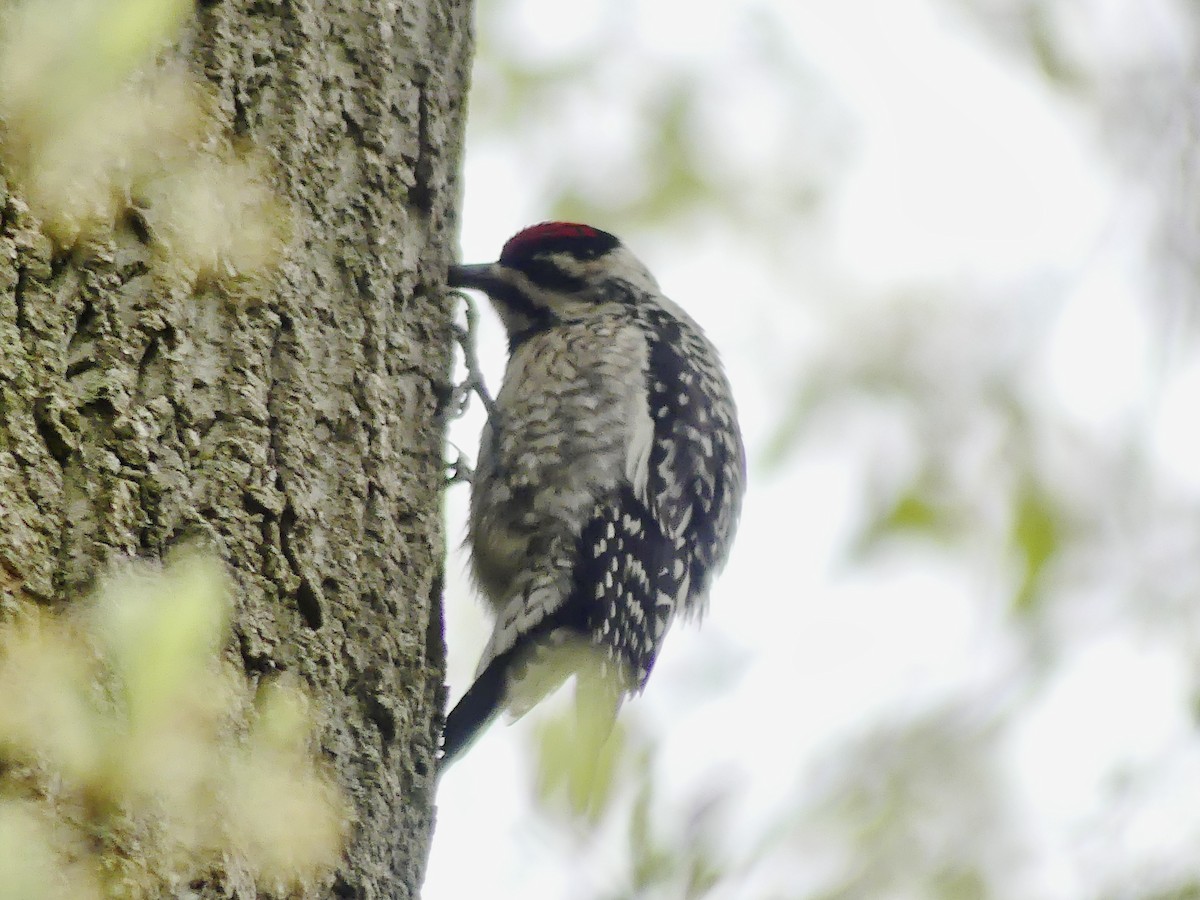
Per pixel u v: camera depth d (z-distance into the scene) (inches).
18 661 197.9
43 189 217.8
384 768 254.2
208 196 240.2
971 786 352.2
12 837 186.5
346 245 274.8
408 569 279.6
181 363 231.6
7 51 209.9
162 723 196.7
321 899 232.7
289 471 244.7
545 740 326.3
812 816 345.1
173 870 201.9
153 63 238.7
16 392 211.9
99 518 214.8
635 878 318.0
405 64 298.0
